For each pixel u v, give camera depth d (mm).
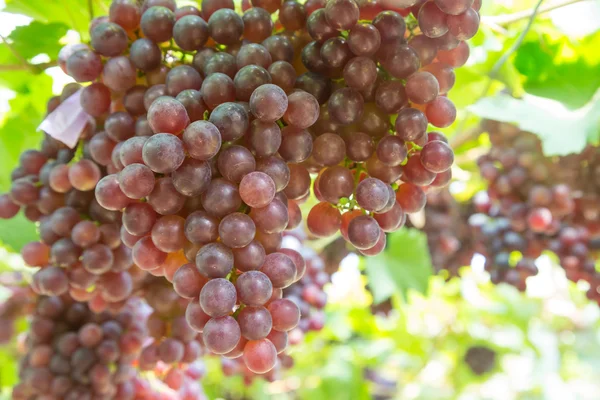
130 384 503
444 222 739
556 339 1479
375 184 347
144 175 318
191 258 334
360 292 1073
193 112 340
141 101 377
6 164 637
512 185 618
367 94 365
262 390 994
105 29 375
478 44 609
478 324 1153
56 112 410
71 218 415
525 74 609
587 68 581
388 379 1171
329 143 357
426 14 349
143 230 339
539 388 1419
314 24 362
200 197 336
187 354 454
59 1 546
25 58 563
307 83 365
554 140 542
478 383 1254
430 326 1154
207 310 305
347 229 380
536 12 532
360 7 372
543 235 639
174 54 404
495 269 671
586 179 608
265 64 361
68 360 487
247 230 315
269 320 318
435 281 1086
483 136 744
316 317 655
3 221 555
